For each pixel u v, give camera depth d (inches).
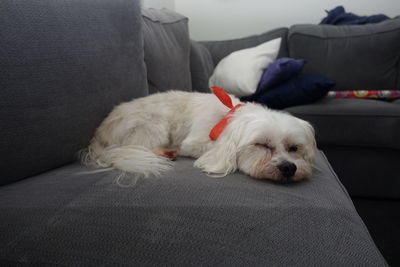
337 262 21.7
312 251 22.5
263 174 39.4
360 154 79.1
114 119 48.1
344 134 76.5
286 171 37.8
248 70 91.0
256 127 44.5
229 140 44.8
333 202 30.4
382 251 58.7
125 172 36.6
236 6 134.4
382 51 95.5
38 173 36.1
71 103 38.5
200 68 100.7
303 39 103.0
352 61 98.1
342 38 100.4
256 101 89.4
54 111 35.8
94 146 44.3
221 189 30.8
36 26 33.9
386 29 96.4
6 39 30.8
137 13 53.9
